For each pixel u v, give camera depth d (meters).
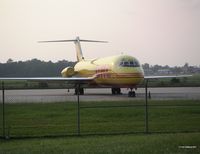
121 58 83.88
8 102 64.94
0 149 29.50
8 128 37.75
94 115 48.34
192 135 33.41
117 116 47.44
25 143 32.00
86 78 89.88
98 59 93.56
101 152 27.48
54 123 42.50
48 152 28.06
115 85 85.31
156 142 30.44
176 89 116.94
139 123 41.91
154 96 77.88
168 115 47.53
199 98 69.88
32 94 97.06
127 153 26.92
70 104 60.06
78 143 31.39
